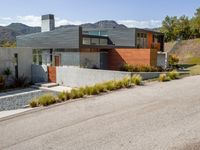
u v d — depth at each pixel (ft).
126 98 37.32
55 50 92.58
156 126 23.73
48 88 64.44
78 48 82.99
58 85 68.39
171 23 254.88
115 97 38.65
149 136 21.40
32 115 32.65
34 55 101.91
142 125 24.40
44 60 97.55
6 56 67.92
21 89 64.95
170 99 34.40
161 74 53.01
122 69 78.48
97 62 90.27
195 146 18.71
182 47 168.55
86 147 20.49
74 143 21.58
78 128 25.48
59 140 22.67
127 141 20.80
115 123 25.88
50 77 70.49
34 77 74.33
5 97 54.03
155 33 124.57
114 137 21.99
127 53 86.43
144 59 82.43
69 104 36.76
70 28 85.20
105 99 37.88
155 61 84.17
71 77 65.62
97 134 23.17
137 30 106.93
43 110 34.73
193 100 32.81
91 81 61.05
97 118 28.37
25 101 49.34
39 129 26.45
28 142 22.99
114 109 31.68
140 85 46.88
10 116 33.32
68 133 24.27
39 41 98.02
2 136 25.34
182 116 26.17
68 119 29.12
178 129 22.44
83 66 84.48
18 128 27.55
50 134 24.49
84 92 42.42
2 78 65.05
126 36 107.34
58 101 39.63
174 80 50.60
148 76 54.34
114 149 19.52
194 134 20.99
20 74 71.72
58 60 91.81
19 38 108.27
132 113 28.99
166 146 19.10
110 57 92.12
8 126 28.73
